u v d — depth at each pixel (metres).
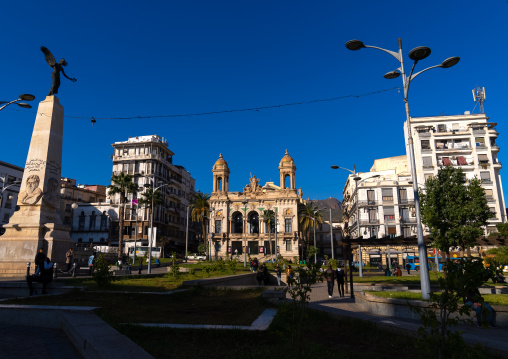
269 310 10.30
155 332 7.59
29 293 14.63
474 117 64.94
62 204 79.81
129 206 77.69
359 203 69.50
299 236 80.94
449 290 5.54
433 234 24.62
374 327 8.91
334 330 9.12
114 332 6.56
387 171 73.75
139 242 75.38
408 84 15.01
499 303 11.40
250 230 84.00
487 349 6.96
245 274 23.84
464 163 62.09
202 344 6.96
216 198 84.81
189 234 99.62
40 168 22.30
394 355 6.94
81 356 6.20
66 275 20.66
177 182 91.56
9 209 63.88
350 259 18.52
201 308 11.06
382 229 67.69
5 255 20.88
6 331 8.09
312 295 19.64
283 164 85.81
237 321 8.80
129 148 83.69
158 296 12.91
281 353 6.35
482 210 23.61
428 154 64.12
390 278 29.78
